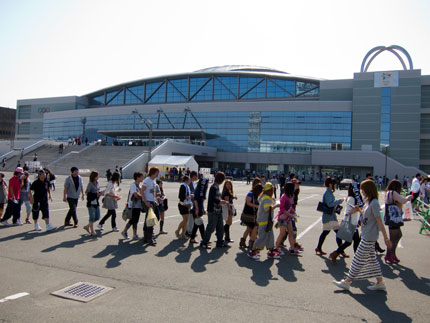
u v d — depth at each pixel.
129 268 6.63
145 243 8.75
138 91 84.81
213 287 5.71
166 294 5.33
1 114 116.94
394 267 7.35
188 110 72.62
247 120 70.06
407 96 61.62
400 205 7.81
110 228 10.71
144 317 4.47
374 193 5.90
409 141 61.09
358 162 60.50
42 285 5.56
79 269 6.45
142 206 9.12
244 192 29.12
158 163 42.66
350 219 7.50
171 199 21.14
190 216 9.94
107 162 47.25
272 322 4.42
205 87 78.56
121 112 77.62
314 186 45.59
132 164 44.56
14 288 5.39
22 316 4.41
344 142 64.94
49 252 7.58
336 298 5.39
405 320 4.59
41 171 9.88
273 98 74.25
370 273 5.77
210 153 67.62
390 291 5.79
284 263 7.43
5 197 10.95
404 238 10.73
